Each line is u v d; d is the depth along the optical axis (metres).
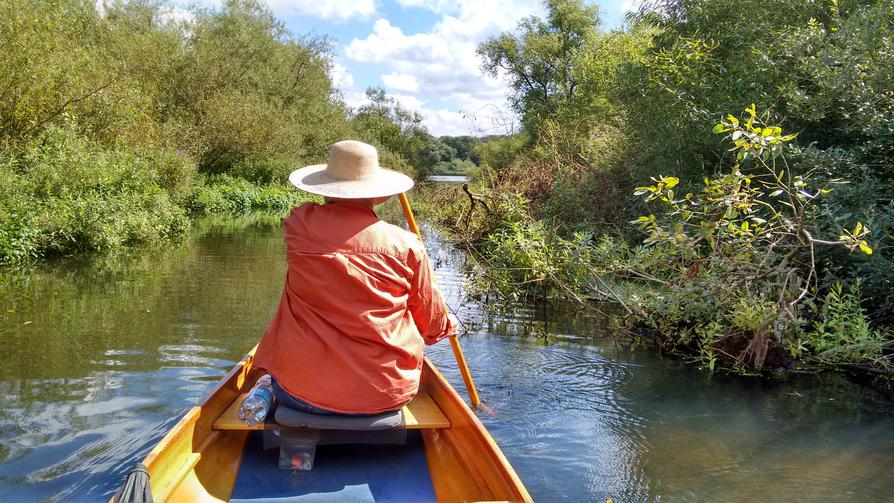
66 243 10.02
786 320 5.12
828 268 5.80
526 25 26.48
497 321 6.54
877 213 5.46
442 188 18.59
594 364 5.15
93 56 14.59
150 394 4.08
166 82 23.19
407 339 2.66
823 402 4.42
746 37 7.67
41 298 6.87
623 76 9.54
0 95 11.91
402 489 2.56
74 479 2.97
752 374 5.00
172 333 5.57
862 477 3.31
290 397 2.60
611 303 7.25
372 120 45.34
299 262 2.58
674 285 5.61
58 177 10.70
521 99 26.27
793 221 5.37
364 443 2.84
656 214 8.20
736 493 3.12
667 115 8.23
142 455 3.23
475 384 4.61
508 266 8.17
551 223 9.50
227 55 25.98
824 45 6.53
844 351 4.96
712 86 7.80
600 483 3.20
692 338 5.52
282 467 2.62
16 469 3.05
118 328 5.71
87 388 4.17
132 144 15.34
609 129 11.80
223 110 23.47
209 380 4.37
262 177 25.97
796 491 3.14
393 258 2.60
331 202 2.69
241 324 5.92
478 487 2.38
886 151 6.01
